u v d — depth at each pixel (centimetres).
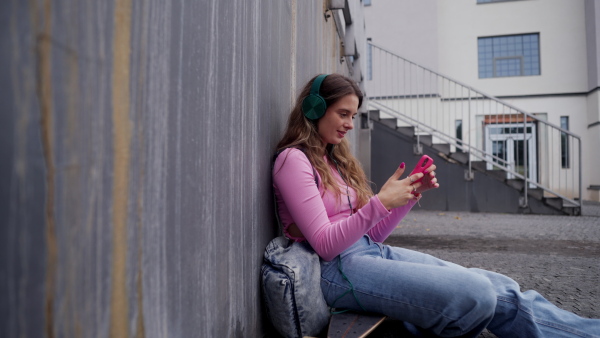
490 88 1402
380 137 823
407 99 1228
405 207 168
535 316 139
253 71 144
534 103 1384
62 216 55
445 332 136
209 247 106
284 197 150
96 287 62
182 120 90
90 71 59
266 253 150
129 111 70
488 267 302
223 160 115
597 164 1304
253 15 142
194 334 97
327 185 156
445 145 791
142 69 73
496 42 1416
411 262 149
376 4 1330
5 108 47
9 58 47
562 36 1378
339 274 147
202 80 100
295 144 161
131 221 71
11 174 48
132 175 71
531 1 1388
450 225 557
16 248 49
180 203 90
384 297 138
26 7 49
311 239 143
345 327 134
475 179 767
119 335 68
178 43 87
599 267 302
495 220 623
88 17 59
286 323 138
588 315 196
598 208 916
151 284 78
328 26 389
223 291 115
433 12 1291
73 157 57
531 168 1247
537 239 435
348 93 161
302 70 242
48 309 53
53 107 53
